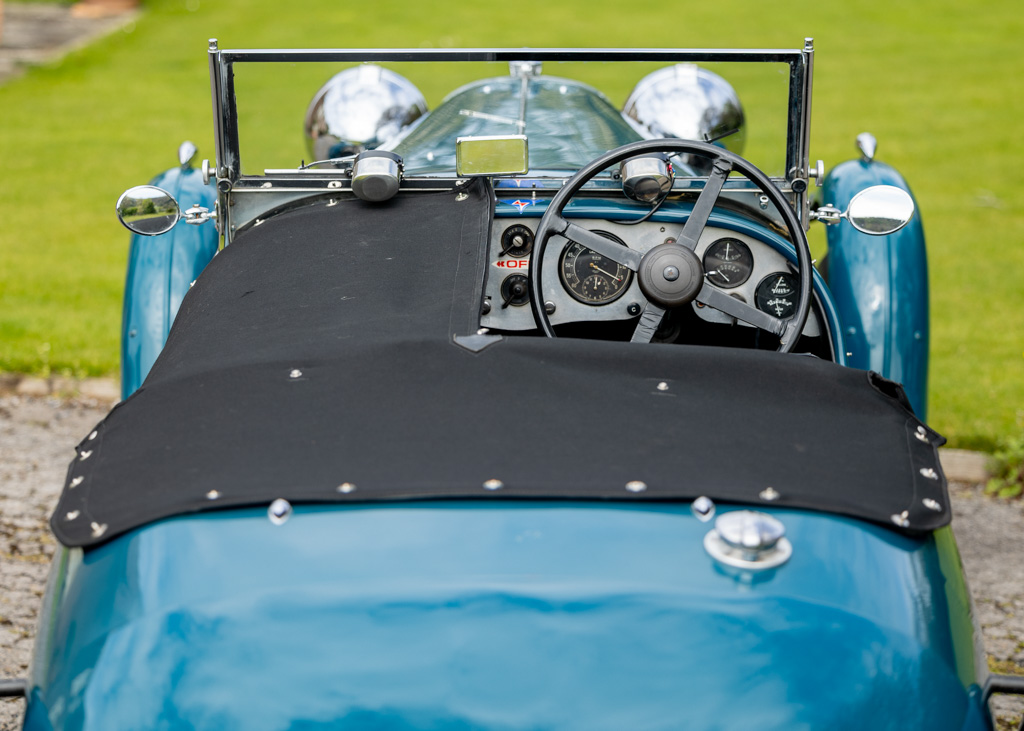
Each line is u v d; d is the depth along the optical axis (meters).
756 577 1.62
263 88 2.96
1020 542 3.72
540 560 1.62
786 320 2.77
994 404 4.71
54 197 8.24
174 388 1.95
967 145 10.60
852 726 1.54
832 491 1.74
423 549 1.63
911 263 3.12
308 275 2.27
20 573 3.41
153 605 1.60
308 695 1.53
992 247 7.41
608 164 2.57
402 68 3.30
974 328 5.79
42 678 1.63
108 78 13.17
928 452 1.91
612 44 14.87
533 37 15.27
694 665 1.55
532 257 2.51
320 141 3.54
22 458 4.20
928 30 16.92
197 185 3.34
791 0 19.08
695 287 2.39
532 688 1.53
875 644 1.60
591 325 3.00
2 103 11.73
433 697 1.53
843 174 3.36
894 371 3.02
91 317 5.63
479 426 1.81
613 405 1.88
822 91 12.97
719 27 16.58
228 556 1.63
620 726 1.51
